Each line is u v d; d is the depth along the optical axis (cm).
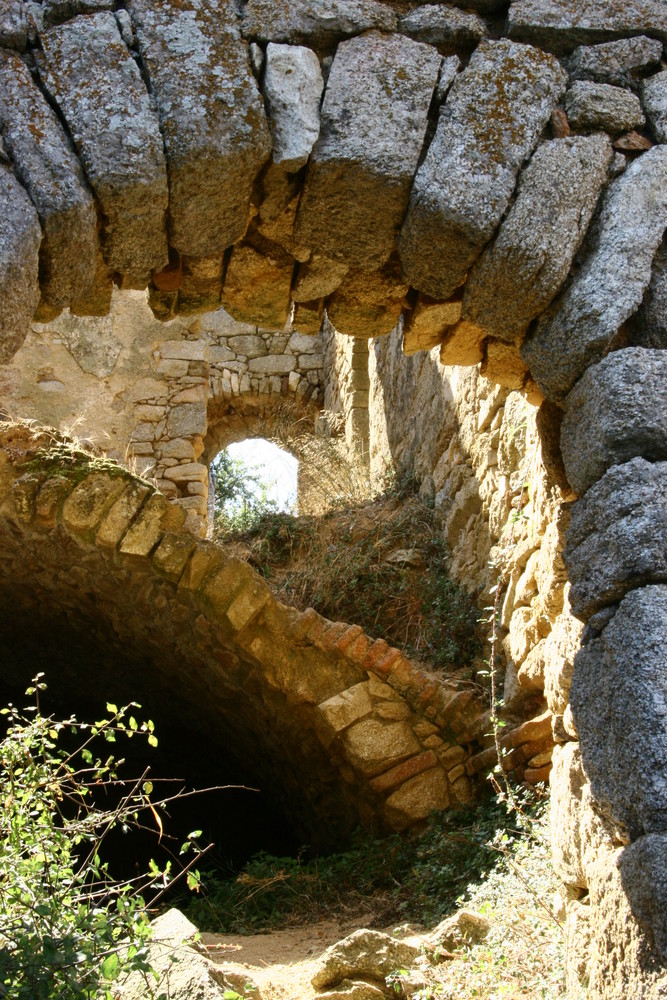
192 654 625
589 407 333
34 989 262
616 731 301
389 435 933
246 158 330
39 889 289
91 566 597
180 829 804
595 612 323
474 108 341
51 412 898
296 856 732
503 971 346
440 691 568
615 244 338
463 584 646
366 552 725
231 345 1352
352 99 338
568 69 356
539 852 414
